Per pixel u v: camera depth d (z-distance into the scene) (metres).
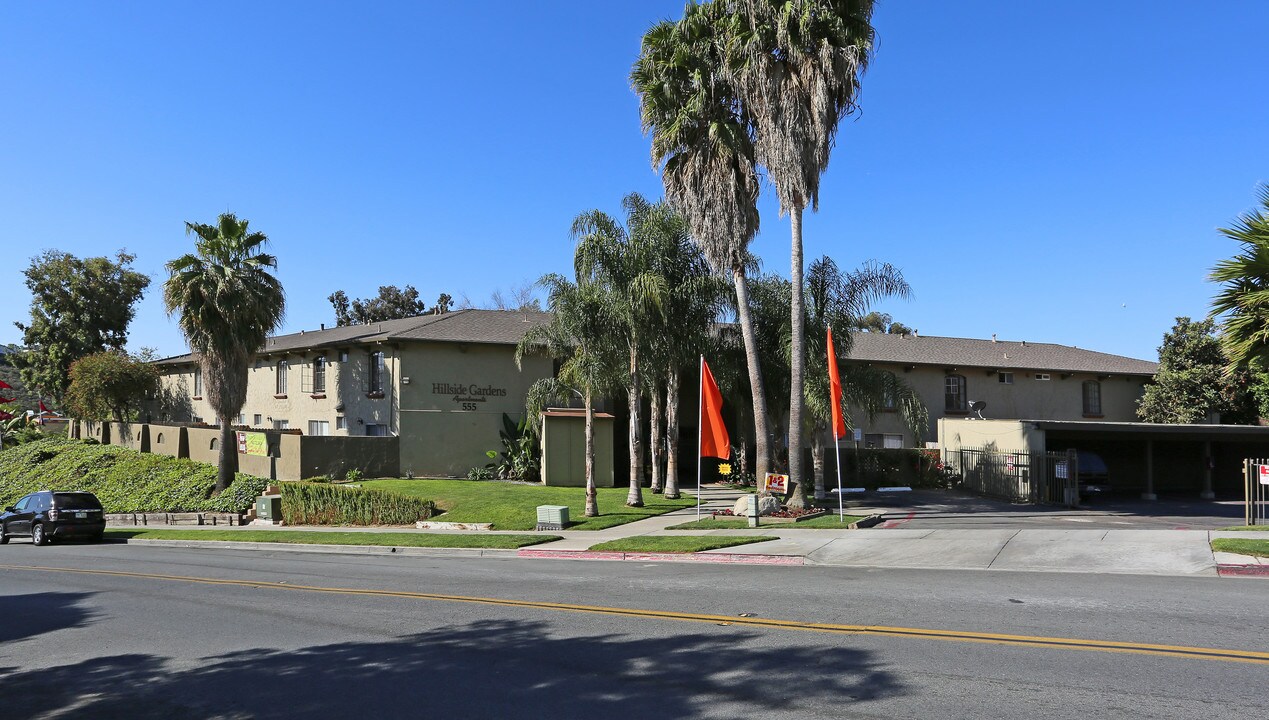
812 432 25.03
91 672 8.06
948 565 13.31
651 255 22.45
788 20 20.03
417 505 23.95
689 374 27.69
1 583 15.18
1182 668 6.74
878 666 7.08
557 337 23.98
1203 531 15.21
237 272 29.09
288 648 8.71
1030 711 5.81
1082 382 38.84
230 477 30.66
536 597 11.34
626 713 6.16
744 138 21.75
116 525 30.19
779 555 14.88
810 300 23.91
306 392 35.41
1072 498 24.14
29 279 50.81
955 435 30.70
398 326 34.22
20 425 52.56
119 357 43.44
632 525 20.42
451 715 6.28
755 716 5.96
